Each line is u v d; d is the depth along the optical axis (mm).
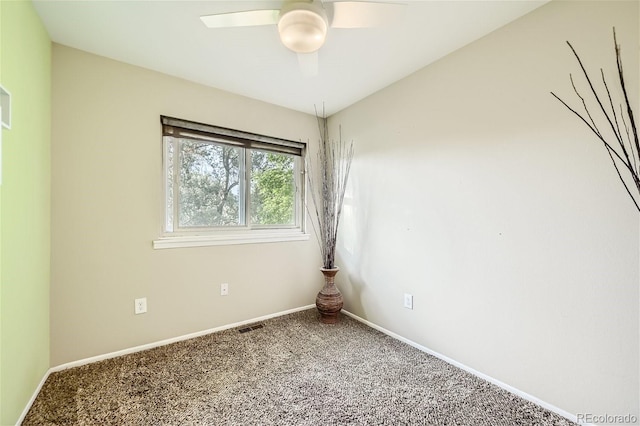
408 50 1871
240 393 1596
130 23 1603
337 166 2947
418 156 2133
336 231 2727
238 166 2643
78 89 1843
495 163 1676
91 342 1893
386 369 1849
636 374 1222
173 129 2236
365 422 1385
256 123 2648
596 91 1314
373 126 2523
